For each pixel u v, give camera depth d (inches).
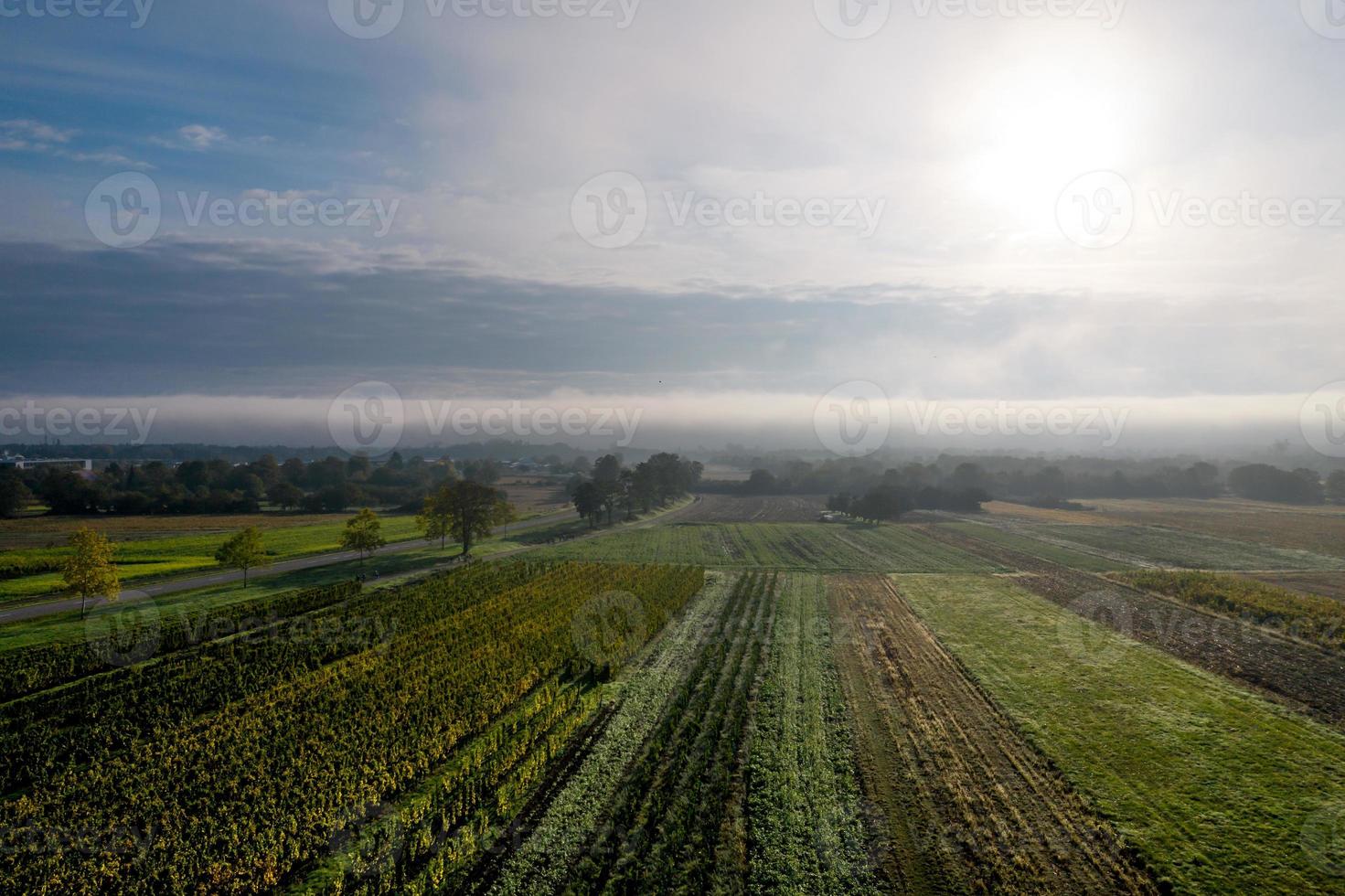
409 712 1231.5
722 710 1254.3
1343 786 979.3
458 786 995.9
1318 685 1382.9
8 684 1389.0
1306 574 2687.0
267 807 911.7
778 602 2235.5
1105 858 818.8
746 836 855.7
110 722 1213.7
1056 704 1285.7
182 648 1716.3
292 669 1507.1
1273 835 859.4
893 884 764.0
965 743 1120.2
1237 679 1418.6
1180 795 956.6
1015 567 2913.4
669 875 778.2
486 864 810.2
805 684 1396.4
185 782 996.6
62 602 2153.1
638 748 1109.1
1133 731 1161.4
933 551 3353.8
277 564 2967.5
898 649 1654.8
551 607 2113.7
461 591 2349.9
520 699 1358.3
